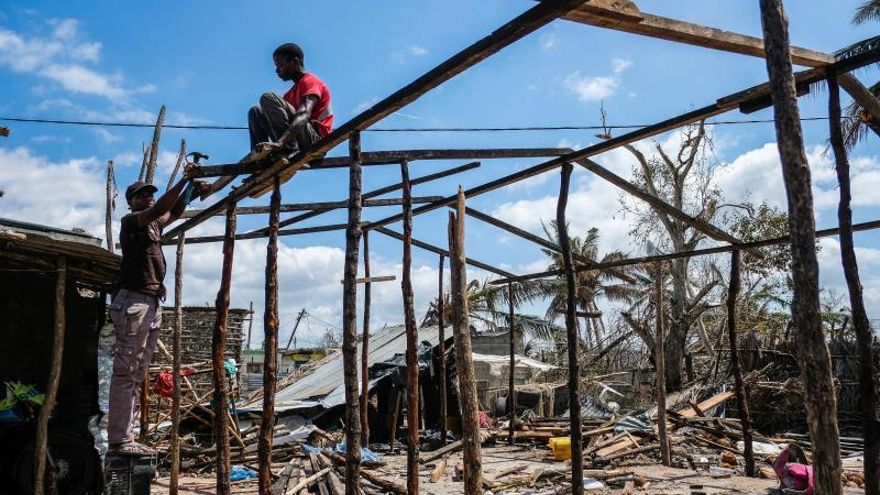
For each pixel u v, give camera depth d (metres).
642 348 29.41
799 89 5.59
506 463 13.20
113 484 7.04
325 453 13.06
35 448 6.71
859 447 15.17
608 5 4.04
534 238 10.24
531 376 26.77
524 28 4.03
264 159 6.45
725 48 4.80
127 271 7.27
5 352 8.23
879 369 18.11
